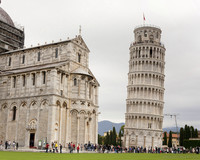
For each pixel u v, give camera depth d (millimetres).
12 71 77500
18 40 98750
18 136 66875
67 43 72062
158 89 119000
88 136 70250
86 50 78812
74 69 72188
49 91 63875
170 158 44562
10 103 70188
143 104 116000
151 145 111812
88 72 79062
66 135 66438
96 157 40844
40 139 62750
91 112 72125
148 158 42625
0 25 91250
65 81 68375
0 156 36406
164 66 125875
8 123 69438
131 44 129250
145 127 113562
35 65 76438
